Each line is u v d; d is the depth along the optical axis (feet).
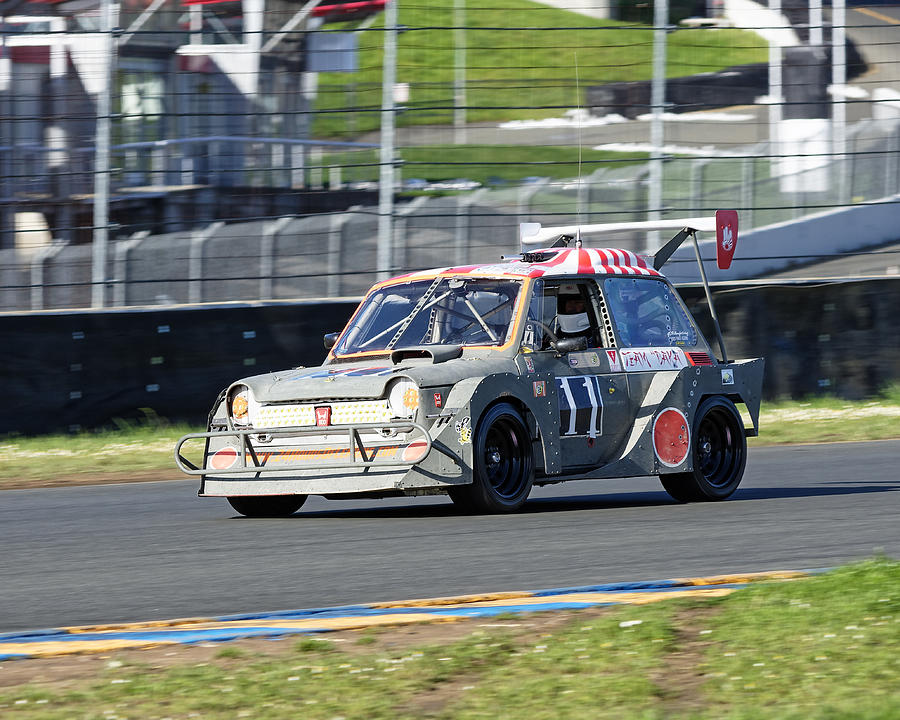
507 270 93.35
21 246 157.99
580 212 183.01
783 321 167.53
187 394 148.66
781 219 210.18
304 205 174.91
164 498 106.52
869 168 219.41
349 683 39.40
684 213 200.75
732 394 100.83
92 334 144.56
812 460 127.13
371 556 68.33
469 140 220.02
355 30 165.99
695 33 233.76
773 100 221.25
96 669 42.39
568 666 40.83
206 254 161.17
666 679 39.34
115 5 168.66
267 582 61.00
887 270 207.31
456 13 239.91
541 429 87.66
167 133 174.50
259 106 183.32
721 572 61.21
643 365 95.76
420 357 88.69
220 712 36.76
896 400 169.17
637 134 225.15
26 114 168.66
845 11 223.10
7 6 172.55
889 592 48.93
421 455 80.74
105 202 156.46
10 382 141.28
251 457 86.99
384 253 162.71
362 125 194.49
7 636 48.21
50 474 124.57
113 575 64.85
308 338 153.58
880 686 37.04
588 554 67.51
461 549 70.03
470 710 36.27
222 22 181.68
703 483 96.78
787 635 43.52
